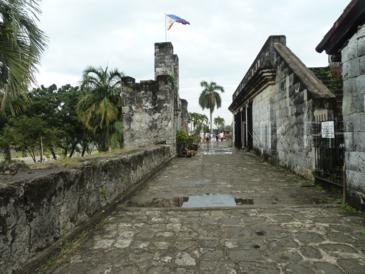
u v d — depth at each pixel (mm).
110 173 4484
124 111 13156
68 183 3098
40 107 21016
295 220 3725
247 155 14055
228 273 2383
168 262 2607
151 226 3623
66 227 3025
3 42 4395
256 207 4367
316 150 6352
